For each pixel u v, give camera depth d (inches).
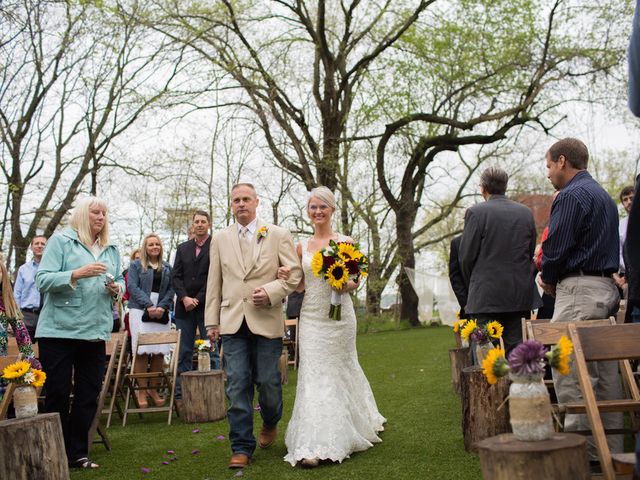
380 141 857.5
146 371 315.3
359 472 175.8
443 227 1630.2
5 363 173.0
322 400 195.6
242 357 200.1
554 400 221.5
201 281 314.5
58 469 162.2
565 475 104.0
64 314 195.9
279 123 787.4
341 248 203.3
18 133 701.9
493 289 211.9
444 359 446.6
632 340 125.3
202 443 232.2
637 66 90.0
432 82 839.1
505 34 788.0
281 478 176.4
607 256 166.9
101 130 723.4
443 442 203.0
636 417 176.2
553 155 176.6
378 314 956.6
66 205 738.8
